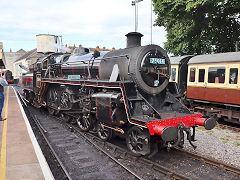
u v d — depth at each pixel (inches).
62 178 169.9
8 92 765.9
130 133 213.3
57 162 199.3
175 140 203.9
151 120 185.5
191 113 221.0
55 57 394.6
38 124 339.9
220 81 364.8
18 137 228.5
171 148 227.9
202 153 222.1
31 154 183.9
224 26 522.0
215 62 372.8
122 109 216.1
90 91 265.1
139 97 211.9
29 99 554.3
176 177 169.9
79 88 303.0
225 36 529.0
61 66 361.4
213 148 236.8
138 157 203.6
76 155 216.1
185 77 488.4
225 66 354.3
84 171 182.4
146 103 208.5
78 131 291.6
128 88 208.2
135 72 214.4
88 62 286.8
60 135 283.3
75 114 313.7
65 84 327.9
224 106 387.2
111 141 257.6
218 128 328.2
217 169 186.4
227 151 228.4
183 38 564.7
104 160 203.8
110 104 215.6
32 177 145.6
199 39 526.3
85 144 248.7
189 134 199.0
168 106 241.3
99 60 271.7
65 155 216.7
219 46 556.4
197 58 417.7
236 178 171.8
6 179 141.9
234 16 513.7
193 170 185.2
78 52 344.8
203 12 492.1
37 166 161.8
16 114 348.8
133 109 206.7
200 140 264.5
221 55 368.8
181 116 205.5
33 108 511.8
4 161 169.3
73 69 326.6
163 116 205.8
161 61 232.8
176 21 525.7
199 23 510.9
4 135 234.8
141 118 195.0
